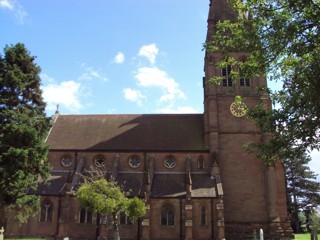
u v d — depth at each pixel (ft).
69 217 169.58
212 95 192.44
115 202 136.36
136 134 201.46
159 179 182.70
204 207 167.32
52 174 187.83
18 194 126.62
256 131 186.80
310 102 49.75
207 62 200.85
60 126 210.79
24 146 125.90
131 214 139.95
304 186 281.95
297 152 60.08
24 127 125.80
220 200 164.04
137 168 189.16
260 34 56.59
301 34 51.70
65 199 169.07
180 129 203.41
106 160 191.52
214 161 180.75
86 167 190.90
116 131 204.54
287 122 57.11
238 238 170.81
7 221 164.35
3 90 134.62
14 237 163.43
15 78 134.31
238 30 62.39
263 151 64.59
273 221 168.55
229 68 197.98
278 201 176.76
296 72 53.88
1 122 127.65
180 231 164.35
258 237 168.76
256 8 56.44
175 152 189.78
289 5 51.13
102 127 208.54
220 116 190.80
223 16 210.18
